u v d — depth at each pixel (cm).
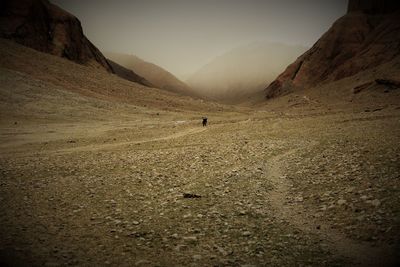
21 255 704
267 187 1246
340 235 783
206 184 1311
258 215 959
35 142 3105
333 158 1536
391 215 820
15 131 3781
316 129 2820
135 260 691
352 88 7838
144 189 1276
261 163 1677
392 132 2072
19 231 853
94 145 2852
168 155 2055
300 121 3644
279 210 998
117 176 1516
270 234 819
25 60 7394
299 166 1509
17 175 1606
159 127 4366
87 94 6906
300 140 2261
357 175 1195
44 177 1548
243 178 1394
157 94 8812
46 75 7069
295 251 720
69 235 827
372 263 640
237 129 3459
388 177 1108
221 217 945
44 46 9506
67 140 3238
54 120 4784
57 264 666
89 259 694
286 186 1242
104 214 991
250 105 14212
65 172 1653
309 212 954
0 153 2508
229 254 713
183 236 814
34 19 9681
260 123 3866
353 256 678
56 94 6044
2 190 1309
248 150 2061
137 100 7638
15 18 9262
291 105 8588
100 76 8769
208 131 3559
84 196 1199
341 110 5122
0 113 4581
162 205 1068
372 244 713
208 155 1972
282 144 2162
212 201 1099
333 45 12425
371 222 806
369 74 8306
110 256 709
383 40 10188
